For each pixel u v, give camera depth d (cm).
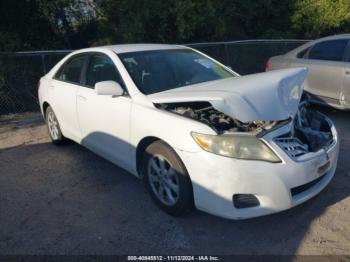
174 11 1021
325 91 661
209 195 307
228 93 320
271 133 306
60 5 1104
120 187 417
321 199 371
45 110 566
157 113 345
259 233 322
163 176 346
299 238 312
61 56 788
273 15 1322
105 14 1134
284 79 357
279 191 300
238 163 294
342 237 312
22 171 473
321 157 327
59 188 422
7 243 323
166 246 311
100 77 432
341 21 1277
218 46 925
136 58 423
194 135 310
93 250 310
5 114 773
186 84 408
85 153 526
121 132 388
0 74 745
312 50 696
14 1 1021
